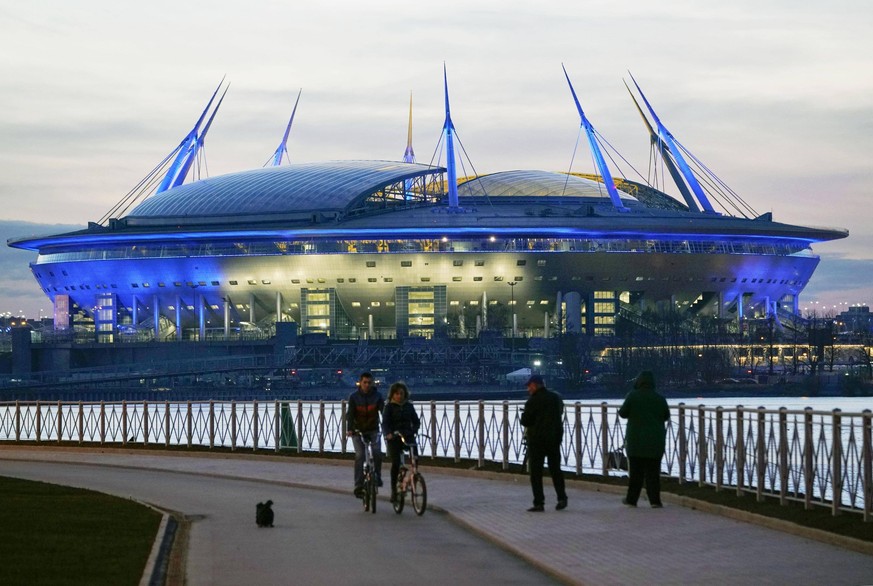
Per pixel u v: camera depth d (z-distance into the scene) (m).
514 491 36.25
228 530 28.09
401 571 21.92
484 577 21.23
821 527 24.94
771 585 19.34
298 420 53.88
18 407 68.19
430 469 44.66
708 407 32.66
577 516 29.11
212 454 56.34
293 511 32.38
